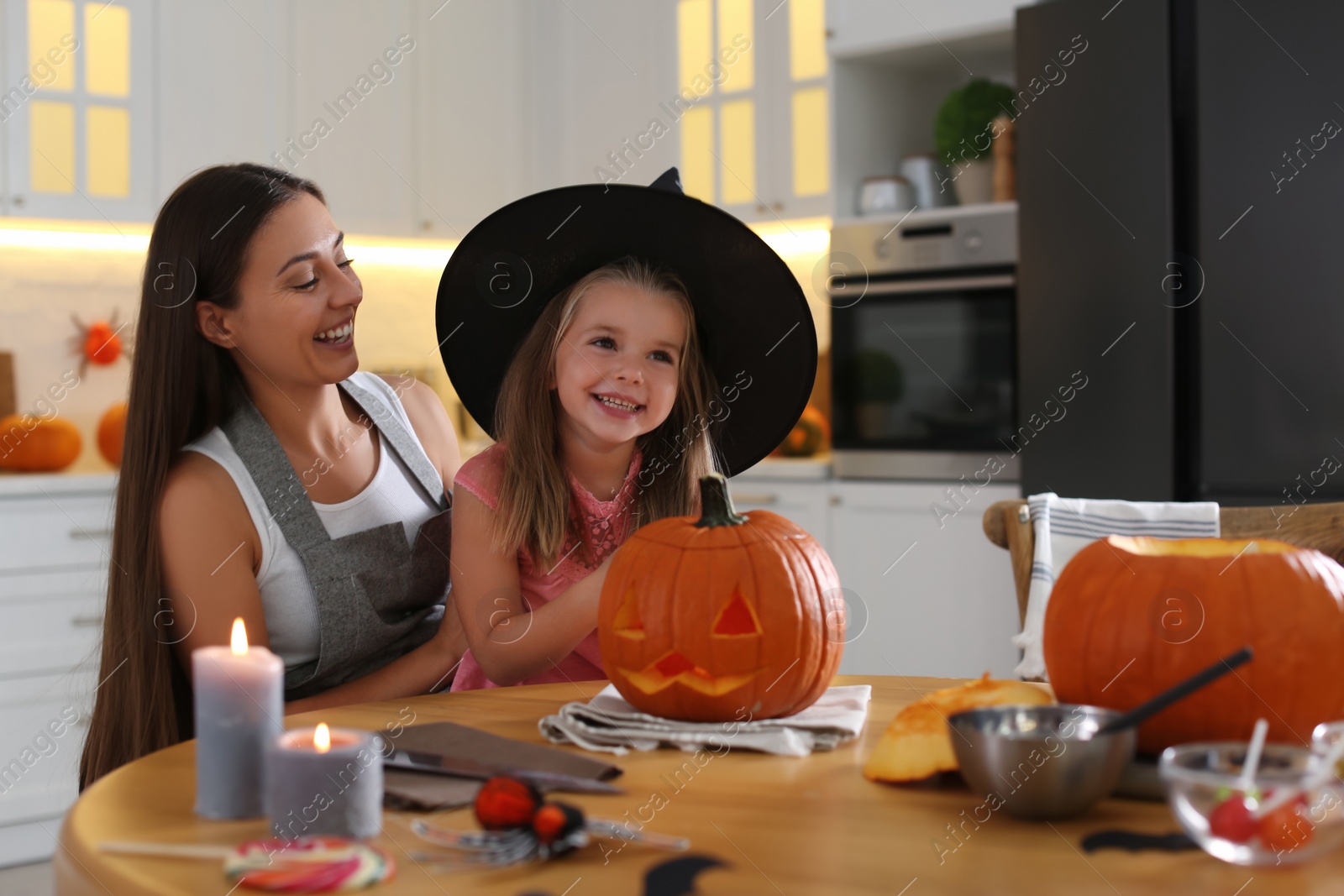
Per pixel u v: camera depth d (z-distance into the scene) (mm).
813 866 646
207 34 2977
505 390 1371
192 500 1228
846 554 2971
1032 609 1517
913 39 2910
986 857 658
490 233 1346
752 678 946
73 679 2654
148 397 1256
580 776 804
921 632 2867
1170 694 737
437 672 1336
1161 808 752
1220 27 2424
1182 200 2523
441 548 1430
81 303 3145
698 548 983
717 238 1310
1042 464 2674
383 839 698
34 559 2615
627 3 3488
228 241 1240
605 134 3551
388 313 3521
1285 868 635
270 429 1305
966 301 2805
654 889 615
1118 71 2535
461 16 3434
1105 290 2580
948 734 799
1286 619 803
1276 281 2389
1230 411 2451
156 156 2922
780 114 3225
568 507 1364
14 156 2771
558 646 1207
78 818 742
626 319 1268
